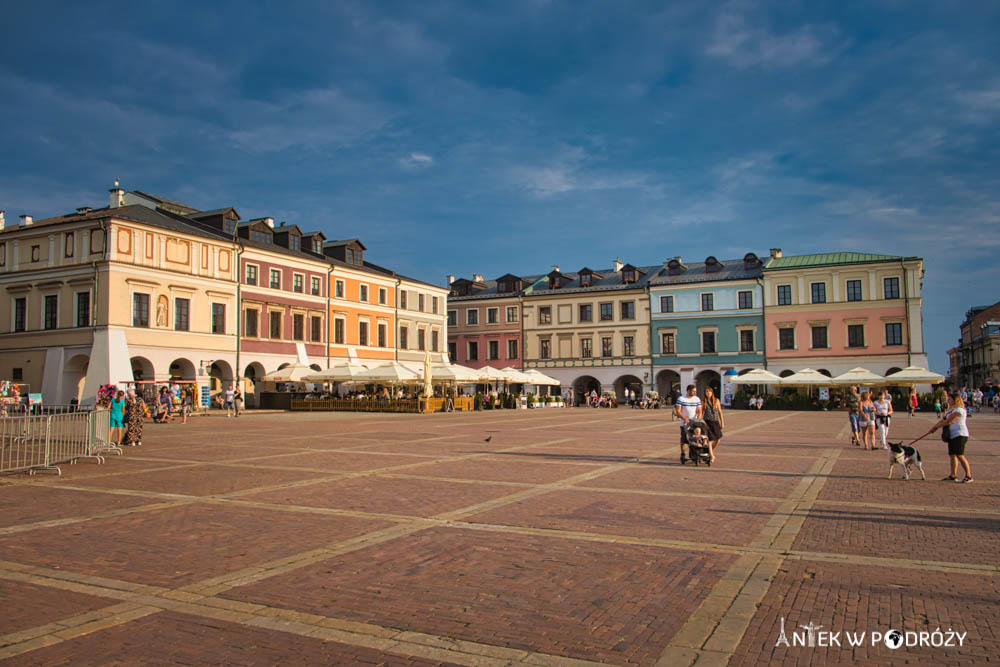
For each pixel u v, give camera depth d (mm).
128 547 8836
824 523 10156
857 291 66250
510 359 81500
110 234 44219
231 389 51094
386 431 30000
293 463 17656
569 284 81875
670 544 8914
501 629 6027
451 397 55625
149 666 5301
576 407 70938
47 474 15969
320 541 9109
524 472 15805
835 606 6574
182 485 14000
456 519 10484
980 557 8242
